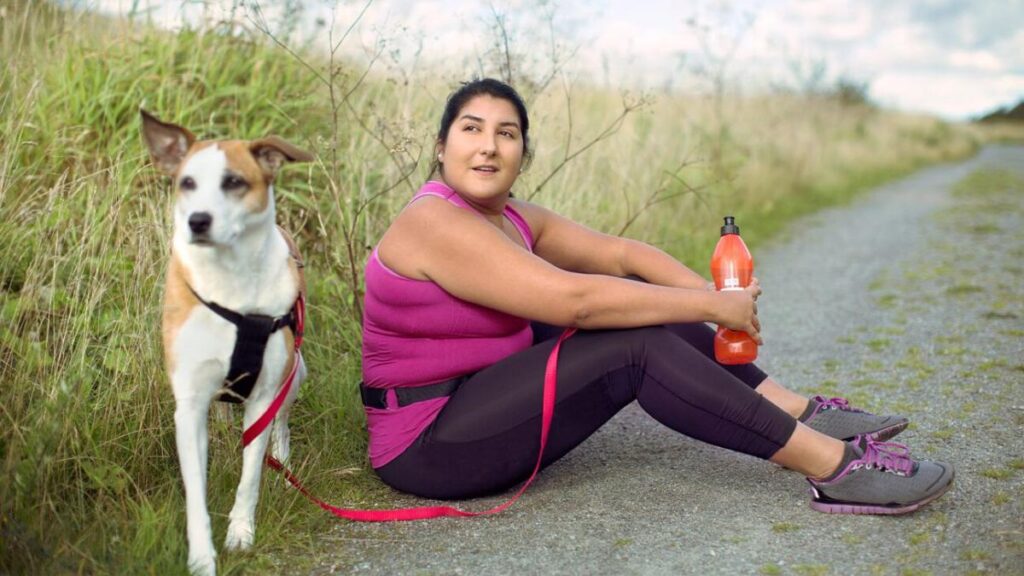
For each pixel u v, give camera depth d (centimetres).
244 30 481
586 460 313
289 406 274
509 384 256
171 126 243
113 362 287
